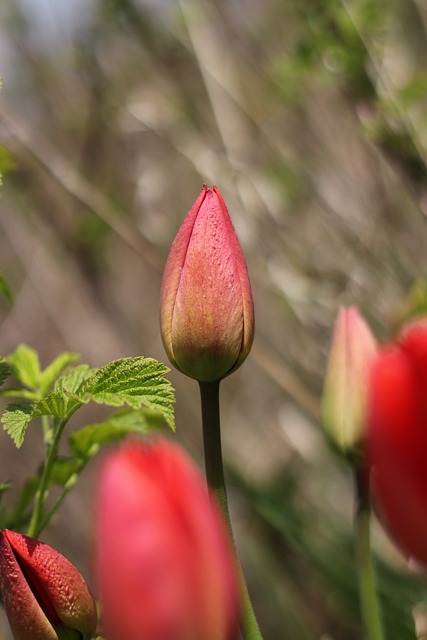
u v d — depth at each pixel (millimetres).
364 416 543
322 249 1385
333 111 1458
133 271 1599
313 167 1450
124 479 391
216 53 1468
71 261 1543
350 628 1241
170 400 555
